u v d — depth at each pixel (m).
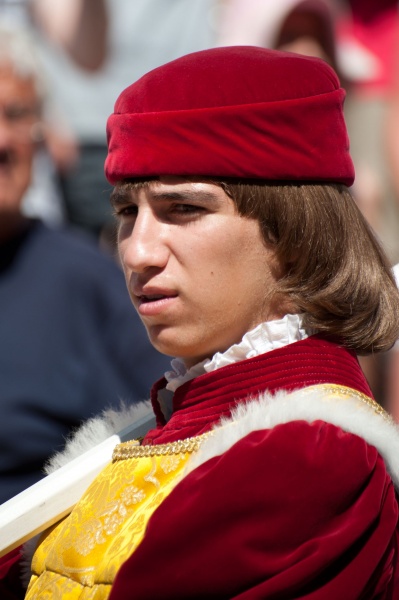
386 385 8.09
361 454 3.89
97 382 7.04
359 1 9.80
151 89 4.21
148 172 4.17
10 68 7.63
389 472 4.05
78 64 9.34
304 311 4.24
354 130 9.33
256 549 3.76
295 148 4.18
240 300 4.21
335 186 4.34
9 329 7.10
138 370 7.07
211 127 4.12
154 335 4.27
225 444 3.98
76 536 4.21
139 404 4.90
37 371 7.00
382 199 9.20
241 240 4.18
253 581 3.75
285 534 3.77
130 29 9.43
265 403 4.02
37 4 9.48
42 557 4.39
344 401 4.04
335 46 9.34
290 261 4.23
